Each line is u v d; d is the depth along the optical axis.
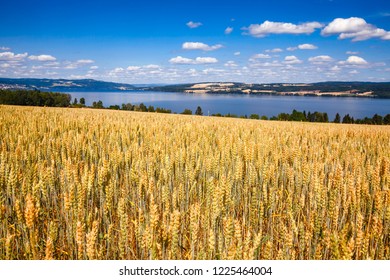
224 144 9.16
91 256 3.41
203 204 5.57
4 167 5.23
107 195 4.68
